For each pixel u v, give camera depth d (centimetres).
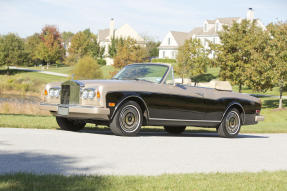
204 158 591
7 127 852
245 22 4116
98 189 345
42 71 8556
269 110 3359
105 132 896
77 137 719
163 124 848
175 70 6134
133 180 390
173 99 843
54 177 378
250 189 387
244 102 996
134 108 784
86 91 764
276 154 695
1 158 481
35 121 1016
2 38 8325
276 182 431
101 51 9669
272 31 3519
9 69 8725
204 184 392
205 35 8162
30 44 10656
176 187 374
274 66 3372
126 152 588
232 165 547
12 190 323
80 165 468
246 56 3984
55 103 826
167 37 8988
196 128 1296
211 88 945
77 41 9244
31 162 466
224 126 960
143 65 895
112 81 788
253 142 884
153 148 650
